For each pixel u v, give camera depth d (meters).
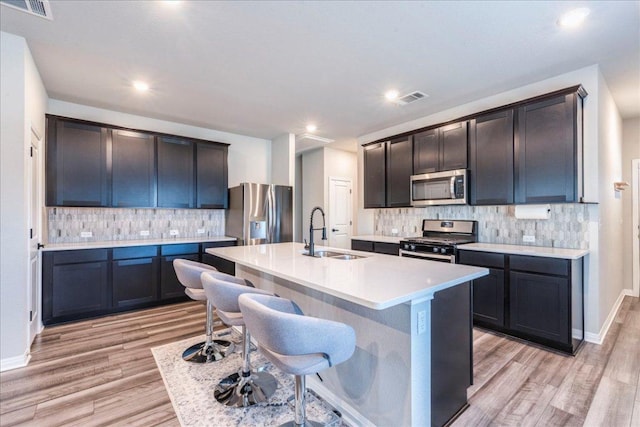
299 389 1.48
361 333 1.68
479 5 1.96
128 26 2.19
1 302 2.25
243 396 1.89
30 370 2.24
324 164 6.07
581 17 2.08
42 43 2.40
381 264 2.02
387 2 1.93
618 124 3.85
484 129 3.27
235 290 1.71
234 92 3.37
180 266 2.37
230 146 5.04
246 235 4.34
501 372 2.21
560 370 2.24
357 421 1.69
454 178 3.45
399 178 4.21
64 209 3.65
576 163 2.65
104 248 3.40
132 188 3.81
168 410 1.80
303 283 1.55
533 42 2.39
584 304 2.79
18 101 2.32
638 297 4.14
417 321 1.44
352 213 6.54
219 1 1.93
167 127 4.41
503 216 3.47
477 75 2.96
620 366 2.29
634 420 1.70
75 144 3.43
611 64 2.74
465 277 1.62
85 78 3.02
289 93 3.39
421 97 3.50
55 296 3.12
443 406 1.62
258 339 1.27
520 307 2.76
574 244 2.91
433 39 2.35
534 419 1.71
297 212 6.76
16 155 2.32
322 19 2.11
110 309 3.44
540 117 2.85
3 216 2.27
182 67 2.80
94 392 1.97
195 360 2.37
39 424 1.67
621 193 4.05
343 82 3.11
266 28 2.21
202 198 4.40
